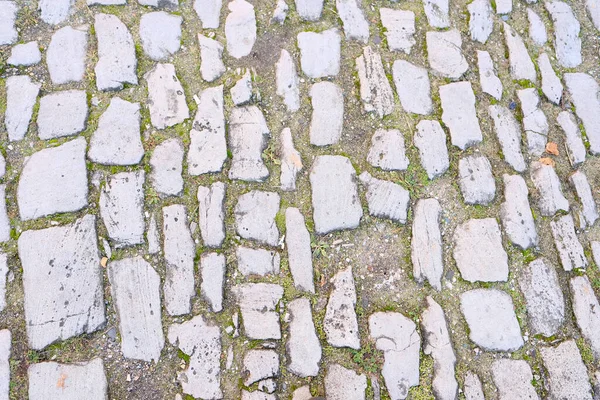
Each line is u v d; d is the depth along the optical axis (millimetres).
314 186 1530
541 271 1523
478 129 1611
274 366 1419
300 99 1598
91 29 1605
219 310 1438
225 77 1601
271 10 1675
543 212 1568
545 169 1605
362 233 1512
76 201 1473
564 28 1768
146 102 1560
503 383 1450
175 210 1487
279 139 1562
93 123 1529
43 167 1491
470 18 1728
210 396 1396
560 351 1479
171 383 1401
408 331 1455
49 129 1519
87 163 1501
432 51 1679
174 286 1442
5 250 1438
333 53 1646
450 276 1498
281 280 1467
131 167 1508
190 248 1467
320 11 1686
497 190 1571
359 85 1622
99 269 1438
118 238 1458
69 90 1552
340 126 1583
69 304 1416
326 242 1498
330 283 1475
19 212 1460
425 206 1537
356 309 1463
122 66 1578
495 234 1532
